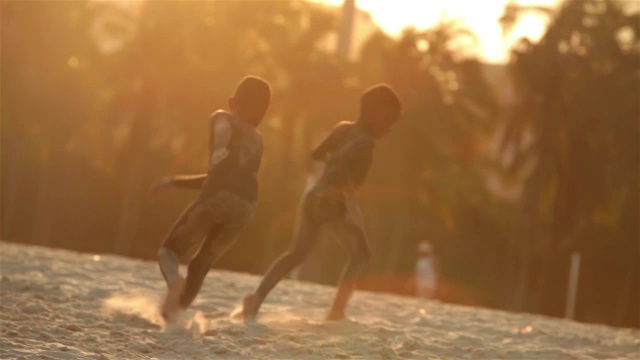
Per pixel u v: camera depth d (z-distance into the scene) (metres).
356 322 25.67
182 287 23.00
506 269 192.12
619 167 169.38
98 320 23.28
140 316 24.16
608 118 165.88
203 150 180.50
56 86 179.00
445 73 183.62
